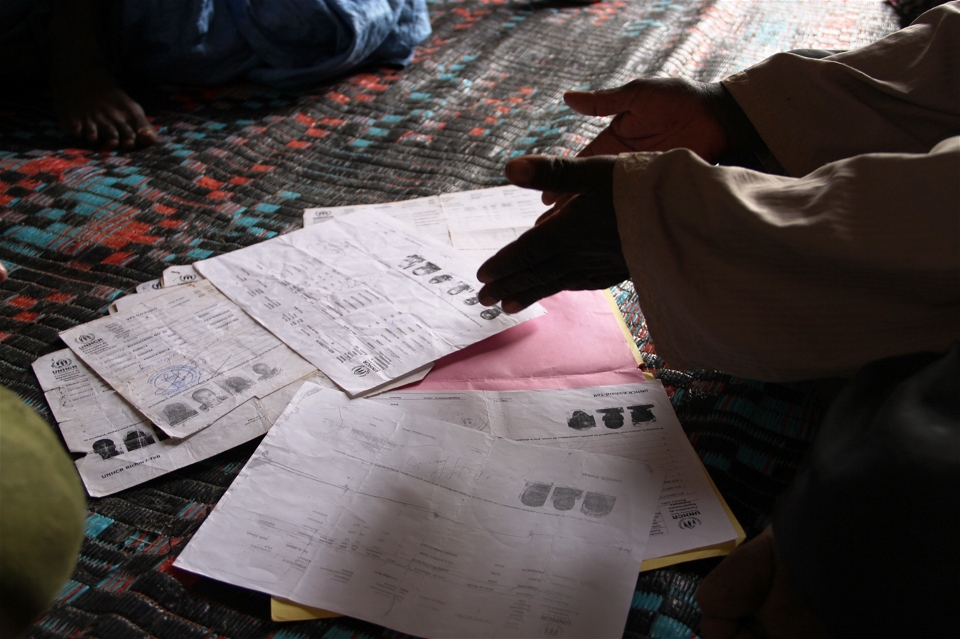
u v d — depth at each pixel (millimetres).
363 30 1502
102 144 1307
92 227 1099
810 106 818
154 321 904
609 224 671
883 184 558
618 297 991
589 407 808
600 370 862
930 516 458
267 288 961
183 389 810
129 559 654
